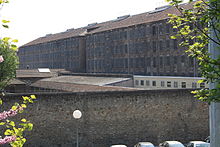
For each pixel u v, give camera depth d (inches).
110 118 1001.5
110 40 2691.9
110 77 1966.0
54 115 951.6
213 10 318.7
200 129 1089.4
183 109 1072.8
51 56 3737.7
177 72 2028.8
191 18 348.2
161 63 2165.4
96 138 988.6
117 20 2945.4
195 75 1888.5
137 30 2375.7
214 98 323.0
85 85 1716.3
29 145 929.5
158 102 1047.6
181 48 1991.9
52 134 951.0
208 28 354.9
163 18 2114.9
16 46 302.5
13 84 2096.5
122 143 1013.2
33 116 932.0
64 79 2252.7
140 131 1030.4
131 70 2454.5
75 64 3272.6
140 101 1030.4
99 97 990.4
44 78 2642.7
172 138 1061.8
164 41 2126.0
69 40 3358.8
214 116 370.6
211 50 359.3
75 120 968.9
